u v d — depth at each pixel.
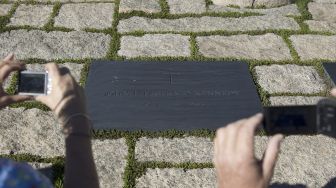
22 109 3.71
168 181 3.16
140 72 3.99
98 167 3.24
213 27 4.74
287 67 4.20
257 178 1.36
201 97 3.73
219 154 1.39
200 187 3.12
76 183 1.53
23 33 4.59
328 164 3.30
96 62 4.14
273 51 4.42
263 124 1.67
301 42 4.56
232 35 4.63
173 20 4.84
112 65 4.09
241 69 4.09
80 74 4.05
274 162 1.38
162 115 3.57
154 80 3.90
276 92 3.90
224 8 5.08
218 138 1.40
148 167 3.26
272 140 1.41
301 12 5.08
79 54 4.31
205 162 3.29
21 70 2.13
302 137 3.51
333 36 4.67
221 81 3.92
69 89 1.69
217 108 3.63
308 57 4.36
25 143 3.43
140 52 4.34
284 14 5.04
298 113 1.64
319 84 4.01
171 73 3.99
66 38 4.53
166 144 3.41
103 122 3.51
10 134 3.49
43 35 4.57
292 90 3.94
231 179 1.37
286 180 3.17
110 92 3.76
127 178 3.17
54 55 4.30
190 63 4.14
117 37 4.56
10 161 1.35
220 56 4.30
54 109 1.69
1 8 5.01
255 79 4.02
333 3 5.26
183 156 3.33
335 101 1.55
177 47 4.42
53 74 1.72
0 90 1.91
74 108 1.65
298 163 3.30
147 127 3.50
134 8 4.95
